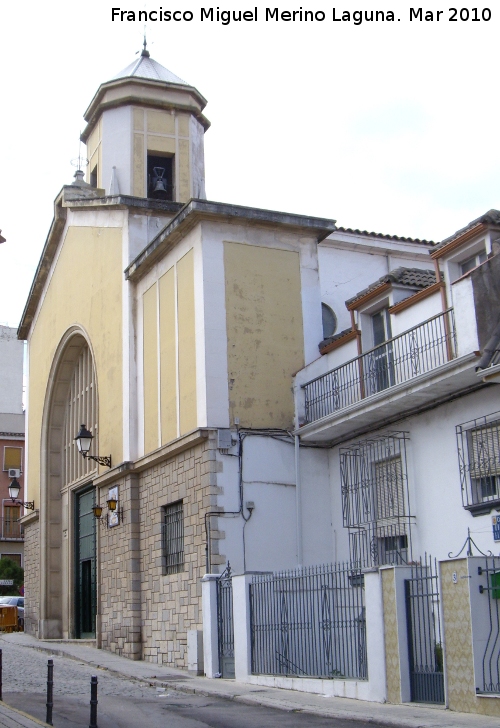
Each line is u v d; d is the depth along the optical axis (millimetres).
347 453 20141
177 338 22344
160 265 23797
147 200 26141
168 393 22594
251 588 17312
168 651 21188
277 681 15883
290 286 22297
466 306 15820
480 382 16297
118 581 24250
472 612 11938
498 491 15961
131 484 23906
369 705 13164
